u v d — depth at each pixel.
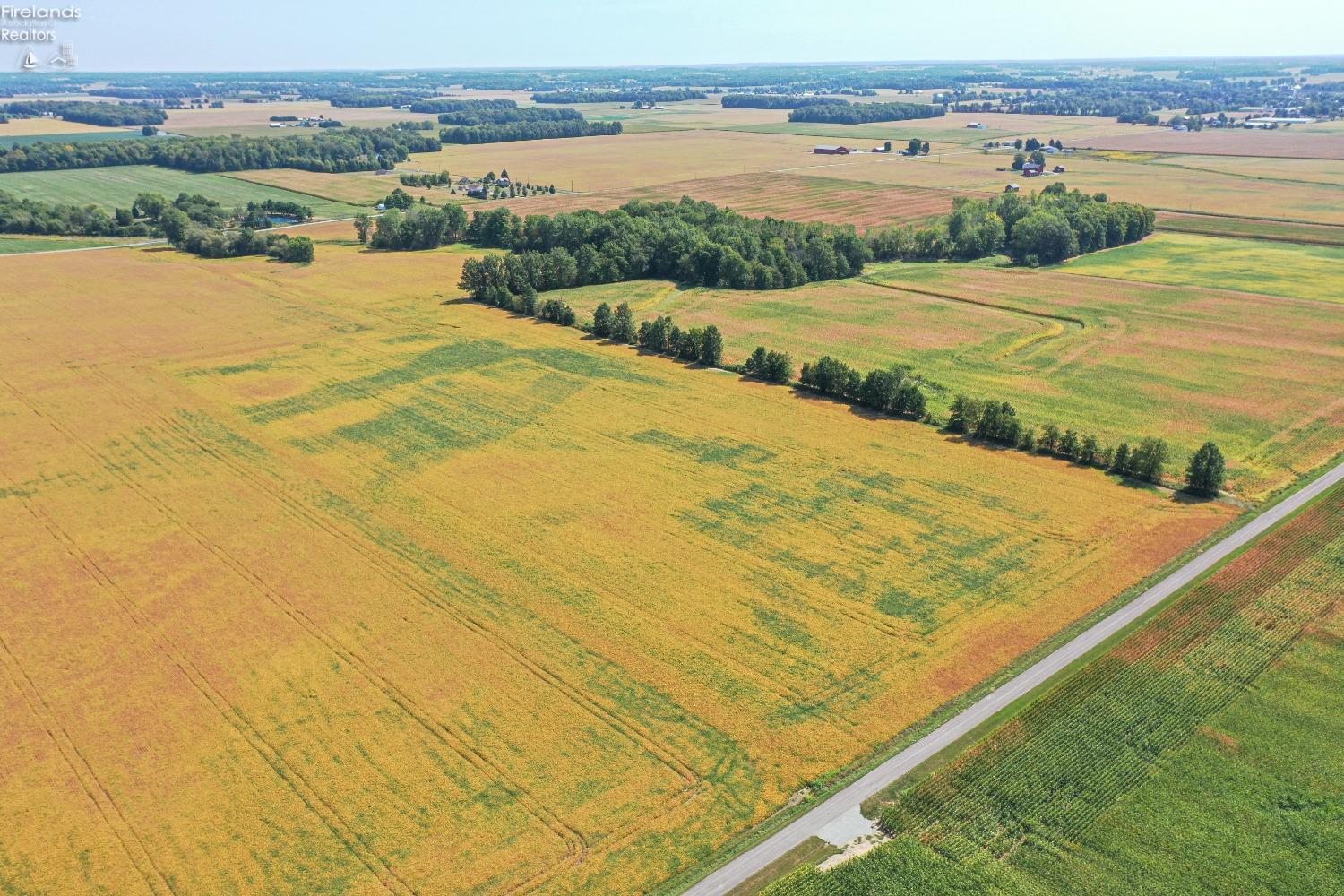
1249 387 116.56
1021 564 78.00
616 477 94.06
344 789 55.22
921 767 56.78
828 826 52.72
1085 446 95.94
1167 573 76.69
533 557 79.62
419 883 48.97
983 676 64.56
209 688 64.00
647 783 55.56
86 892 48.62
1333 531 82.31
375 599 74.06
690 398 114.50
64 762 57.50
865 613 71.50
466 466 97.06
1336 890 48.50
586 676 64.81
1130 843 51.44
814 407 111.38
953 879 49.09
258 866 50.06
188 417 110.88
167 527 85.75
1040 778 55.66
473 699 62.62
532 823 52.78
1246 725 59.88
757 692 63.16
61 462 99.19
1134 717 60.34
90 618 72.12
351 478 94.94
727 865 50.19
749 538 82.25
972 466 95.62
